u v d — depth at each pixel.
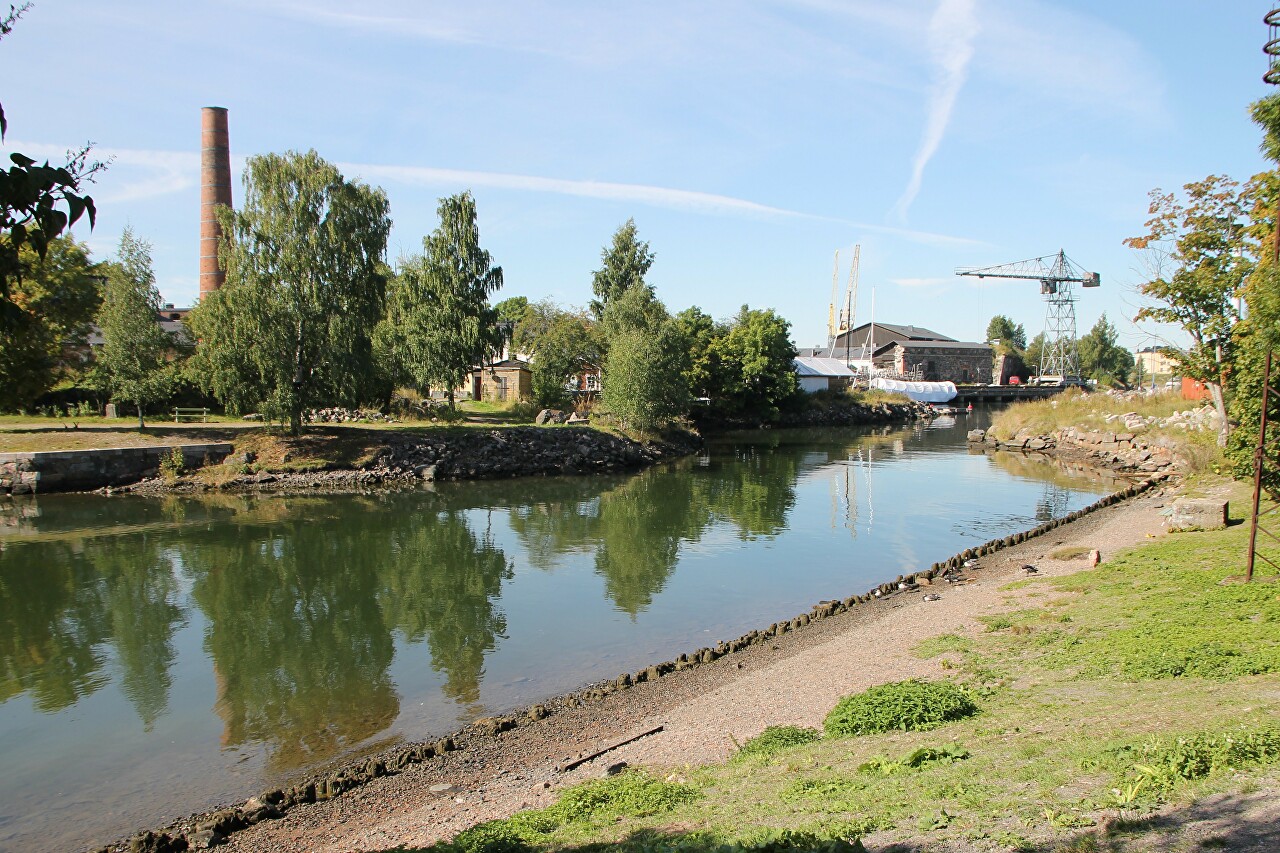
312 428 52.78
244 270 47.34
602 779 11.30
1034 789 7.79
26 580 26.72
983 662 14.63
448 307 58.00
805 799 8.88
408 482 49.16
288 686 17.55
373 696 16.92
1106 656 13.21
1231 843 5.89
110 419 54.75
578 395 76.38
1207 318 29.66
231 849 10.88
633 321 73.25
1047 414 66.69
